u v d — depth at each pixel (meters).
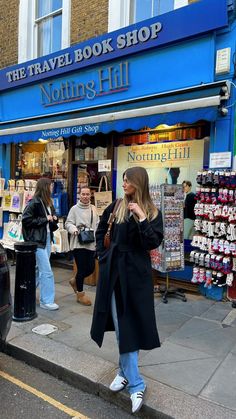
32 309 4.61
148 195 2.89
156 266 5.34
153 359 3.60
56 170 8.13
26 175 8.84
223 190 5.09
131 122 5.84
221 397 2.97
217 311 4.96
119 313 2.82
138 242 2.82
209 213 5.23
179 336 4.16
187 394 3.00
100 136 7.27
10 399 3.11
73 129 6.66
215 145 5.42
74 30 7.57
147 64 6.23
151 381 3.19
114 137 6.99
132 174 2.86
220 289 5.35
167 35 5.82
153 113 5.55
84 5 7.38
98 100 7.04
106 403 3.08
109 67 6.73
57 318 4.68
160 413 2.78
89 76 7.12
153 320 2.85
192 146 6.02
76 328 4.36
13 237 7.89
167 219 5.16
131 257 2.82
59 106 7.80
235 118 5.26
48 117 7.57
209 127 5.78
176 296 5.50
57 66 7.51
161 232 2.83
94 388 3.19
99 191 7.00
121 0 6.83
